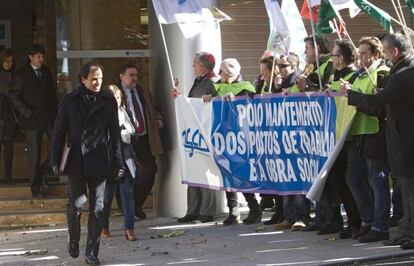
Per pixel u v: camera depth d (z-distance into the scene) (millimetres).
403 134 9047
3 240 11453
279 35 10695
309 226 10898
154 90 12961
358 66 9883
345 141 9828
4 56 13648
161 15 11844
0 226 12586
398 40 9008
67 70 14211
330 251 9438
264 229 11242
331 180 10070
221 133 11570
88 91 9258
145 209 13734
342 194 10094
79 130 9109
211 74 11953
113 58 14203
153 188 13156
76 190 9227
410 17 14680
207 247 10180
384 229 9758
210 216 12250
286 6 12078
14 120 13531
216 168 11688
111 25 14164
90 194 9305
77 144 9125
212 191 12289
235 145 11406
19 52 17625
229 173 11500
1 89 13484
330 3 10125
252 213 11828
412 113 9023
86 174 9102
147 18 14156
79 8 14141
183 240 10781
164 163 12820
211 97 11680
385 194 9656
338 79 10109
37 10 17422
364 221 9859
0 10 17562
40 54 13109
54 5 15609
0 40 17578
